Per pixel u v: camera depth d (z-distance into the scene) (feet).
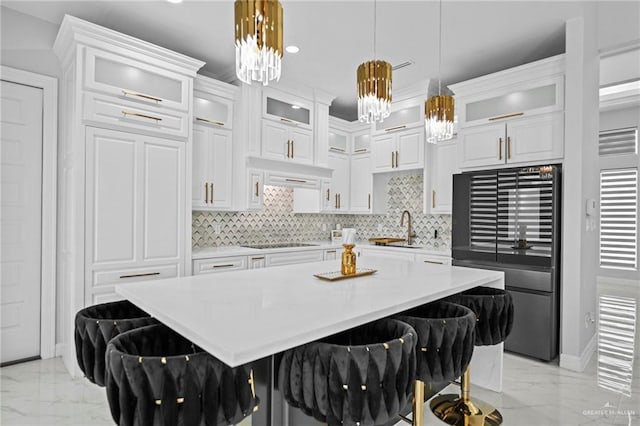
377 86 6.43
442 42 11.04
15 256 9.76
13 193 9.71
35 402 7.81
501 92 11.68
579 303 9.60
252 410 3.96
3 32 9.47
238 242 14.67
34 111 9.96
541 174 10.25
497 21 9.86
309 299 5.26
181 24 10.17
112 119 9.47
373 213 16.81
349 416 3.79
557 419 7.29
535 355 10.14
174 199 10.72
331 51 11.69
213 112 12.50
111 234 9.50
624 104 19.76
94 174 9.25
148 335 4.55
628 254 20.88
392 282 6.63
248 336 3.64
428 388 8.08
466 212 12.05
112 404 3.63
